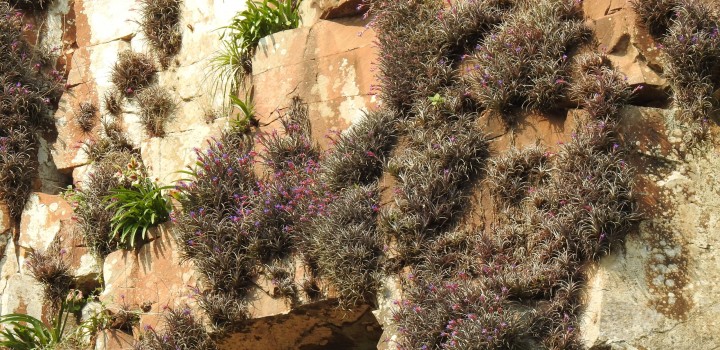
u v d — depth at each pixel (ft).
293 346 18.02
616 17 16.70
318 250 17.30
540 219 16.25
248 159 18.83
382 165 17.56
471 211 16.83
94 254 20.02
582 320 15.70
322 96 18.75
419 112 17.49
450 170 16.99
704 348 15.43
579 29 16.87
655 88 16.42
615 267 15.76
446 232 16.81
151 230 19.24
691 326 15.53
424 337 16.07
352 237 17.06
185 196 18.76
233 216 18.43
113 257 19.53
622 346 15.46
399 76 17.83
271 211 18.06
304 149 18.54
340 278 17.02
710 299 15.62
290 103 18.97
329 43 19.01
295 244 17.75
